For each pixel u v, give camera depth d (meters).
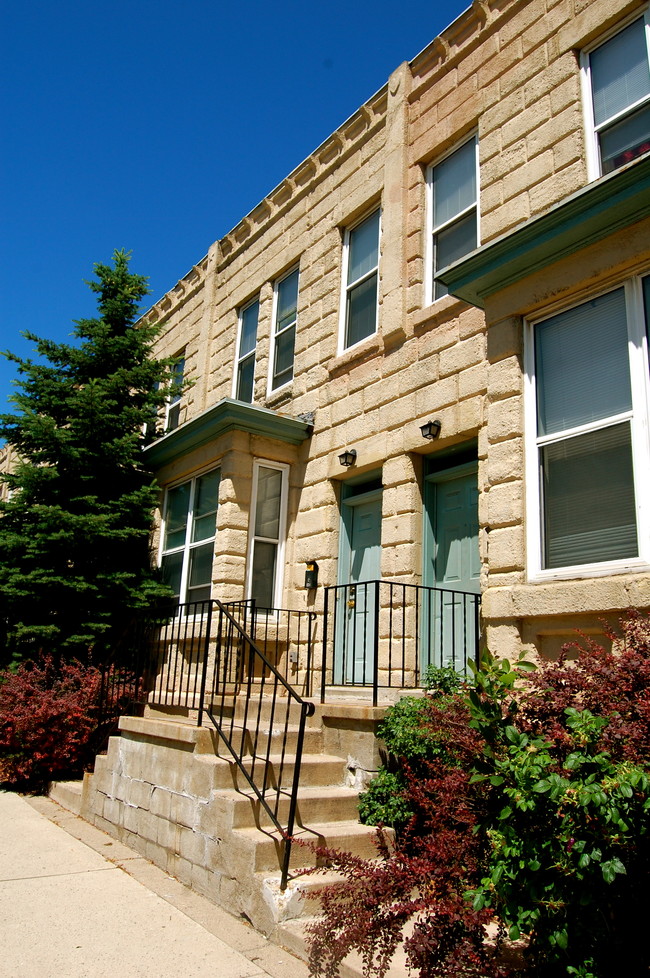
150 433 12.21
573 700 3.96
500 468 6.24
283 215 12.07
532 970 3.75
